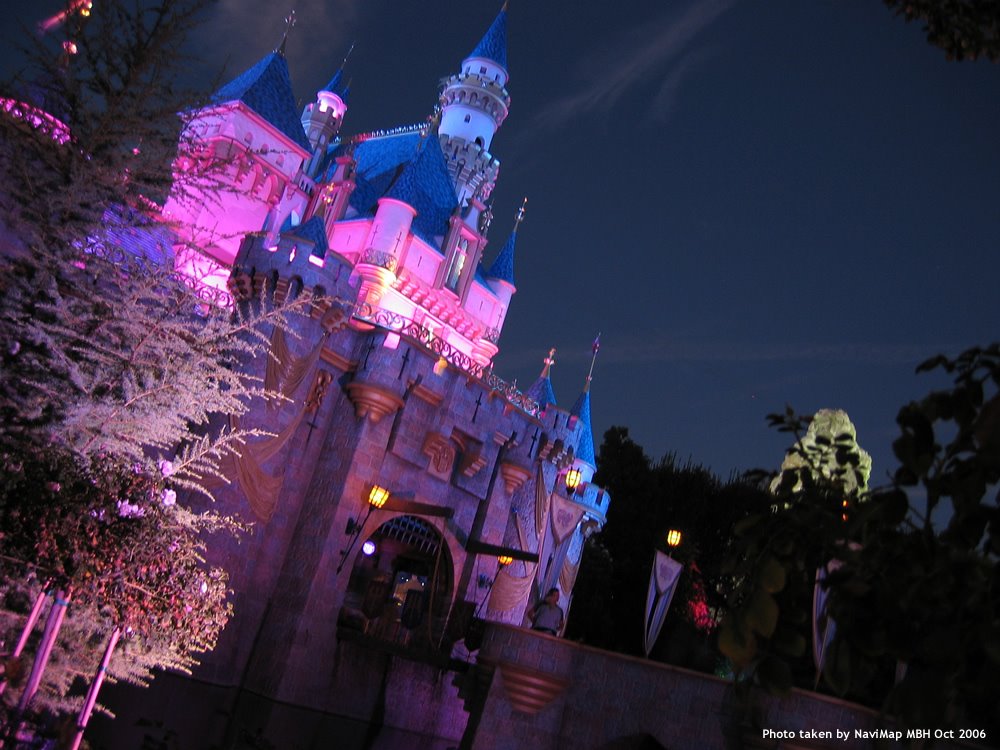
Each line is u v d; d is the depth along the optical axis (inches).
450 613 1557.6
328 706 1393.9
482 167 2851.9
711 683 802.8
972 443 127.8
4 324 494.9
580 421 2219.5
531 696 856.3
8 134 509.4
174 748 797.2
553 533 1582.2
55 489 474.3
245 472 1360.7
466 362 1633.9
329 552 1405.0
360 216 2149.4
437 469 1581.0
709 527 2223.2
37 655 379.9
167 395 540.7
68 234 511.5
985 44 194.4
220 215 1865.2
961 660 112.8
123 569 508.1
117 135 529.3
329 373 1492.4
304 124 2603.3
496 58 2957.7
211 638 583.8
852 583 126.9
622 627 2198.6
